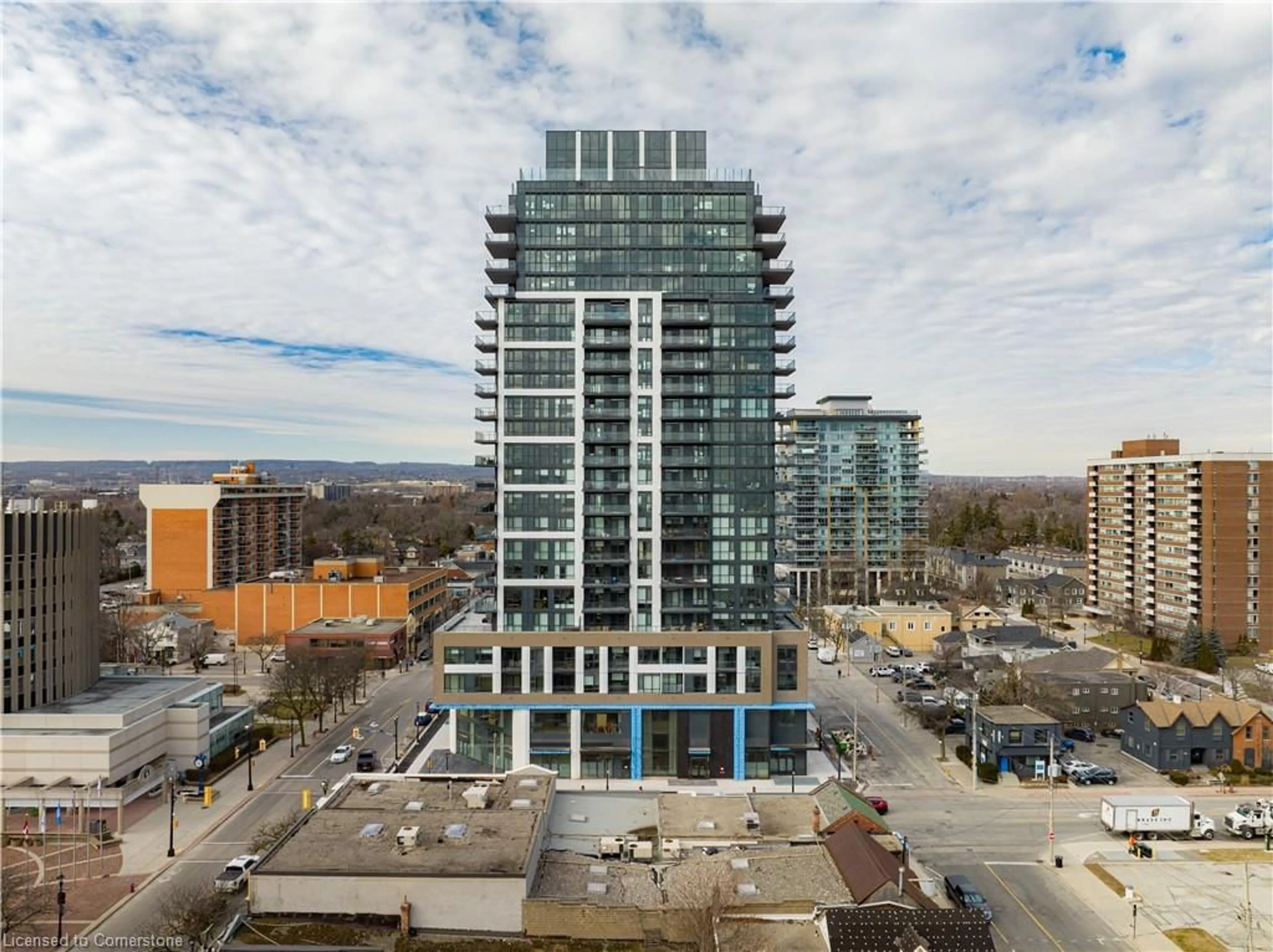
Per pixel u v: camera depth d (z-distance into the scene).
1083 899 67.50
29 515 92.88
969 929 50.47
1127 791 93.44
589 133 108.38
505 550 102.62
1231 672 136.50
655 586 102.38
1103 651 155.50
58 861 74.06
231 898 66.25
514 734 99.81
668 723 100.06
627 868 61.28
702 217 106.50
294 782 95.44
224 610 175.50
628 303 104.62
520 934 53.81
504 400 103.25
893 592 195.00
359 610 170.62
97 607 104.75
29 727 87.25
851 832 62.66
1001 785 94.94
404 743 111.25
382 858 57.06
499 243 109.62
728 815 69.75
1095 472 191.38
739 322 105.25
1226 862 74.62
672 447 104.06
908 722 119.81
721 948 51.19
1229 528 156.50
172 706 96.88
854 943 49.62
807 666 100.25
